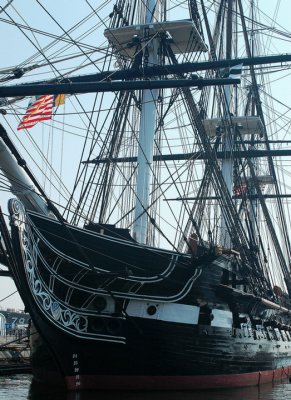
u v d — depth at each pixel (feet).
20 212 46.52
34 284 48.19
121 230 57.82
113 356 53.57
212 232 77.00
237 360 66.80
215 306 62.23
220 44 102.42
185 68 69.67
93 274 52.37
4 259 53.83
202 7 87.04
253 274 80.28
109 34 77.51
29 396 50.34
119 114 78.59
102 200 77.36
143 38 76.28
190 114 78.48
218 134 104.99
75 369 52.13
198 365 59.11
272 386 77.56
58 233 50.08
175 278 57.11
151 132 70.64
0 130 46.57
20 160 48.52
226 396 57.00
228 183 104.88
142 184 68.33
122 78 71.26
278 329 91.61
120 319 53.93
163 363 55.98
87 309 53.26
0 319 155.02
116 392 53.11
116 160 77.92
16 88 48.78
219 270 63.46
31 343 55.52
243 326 69.77
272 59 70.28
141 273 54.65
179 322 57.21
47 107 60.85
